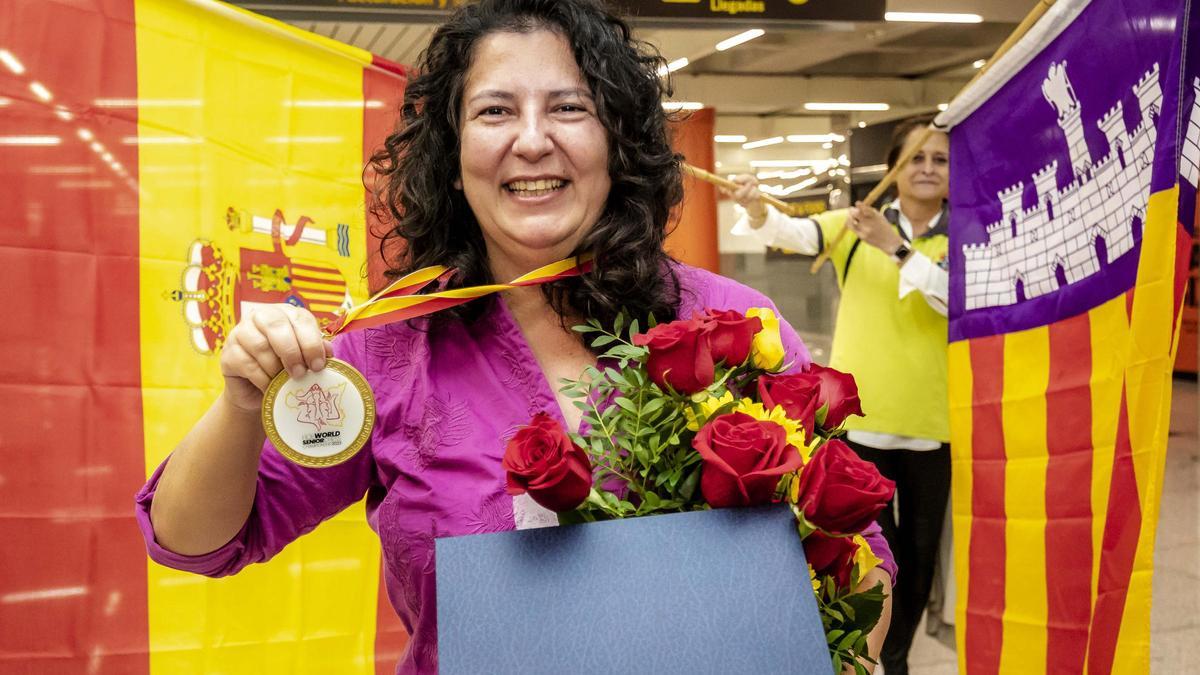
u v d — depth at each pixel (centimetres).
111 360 200
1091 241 197
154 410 205
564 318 128
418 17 423
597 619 97
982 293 245
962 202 257
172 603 206
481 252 132
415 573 121
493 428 123
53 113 194
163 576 205
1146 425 159
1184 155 156
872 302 346
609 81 122
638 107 126
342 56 241
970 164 254
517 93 122
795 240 363
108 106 200
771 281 1321
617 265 125
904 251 332
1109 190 188
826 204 1411
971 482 246
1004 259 235
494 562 99
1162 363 157
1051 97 211
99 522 198
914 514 339
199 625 210
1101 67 190
